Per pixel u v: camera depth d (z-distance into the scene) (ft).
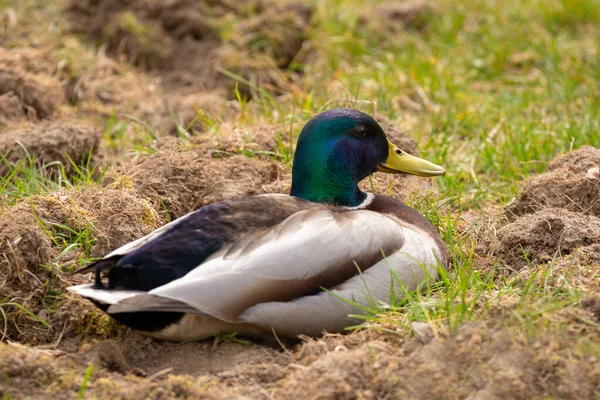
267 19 52.85
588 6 56.80
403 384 23.85
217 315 24.44
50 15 54.13
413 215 29.66
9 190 35.45
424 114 46.75
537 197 34.37
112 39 53.11
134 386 24.04
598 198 33.30
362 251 26.14
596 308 25.46
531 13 56.80
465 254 32.12
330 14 55.98
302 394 23.82
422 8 57.16
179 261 24.91
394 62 51.13
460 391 23.71
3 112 43.16
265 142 38.29
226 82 50.26
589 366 23.84
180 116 44.45
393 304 26.50
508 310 25.43
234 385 24.70
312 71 51.55
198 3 53.26
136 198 32.76
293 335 26.25
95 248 30.45
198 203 34.94
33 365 24.35
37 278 28.76
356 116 29.71
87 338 27.71
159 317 25.50
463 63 51.88
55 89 47.09
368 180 36.45
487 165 40.86
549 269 28.12
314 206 27.53
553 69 50.26
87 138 39.11
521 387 23.58
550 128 42.32
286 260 25.08
